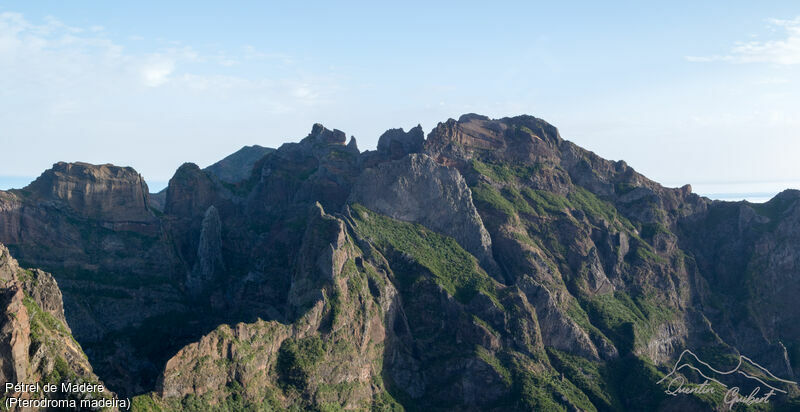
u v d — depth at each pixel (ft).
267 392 602.44
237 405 573.74
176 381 547.49
